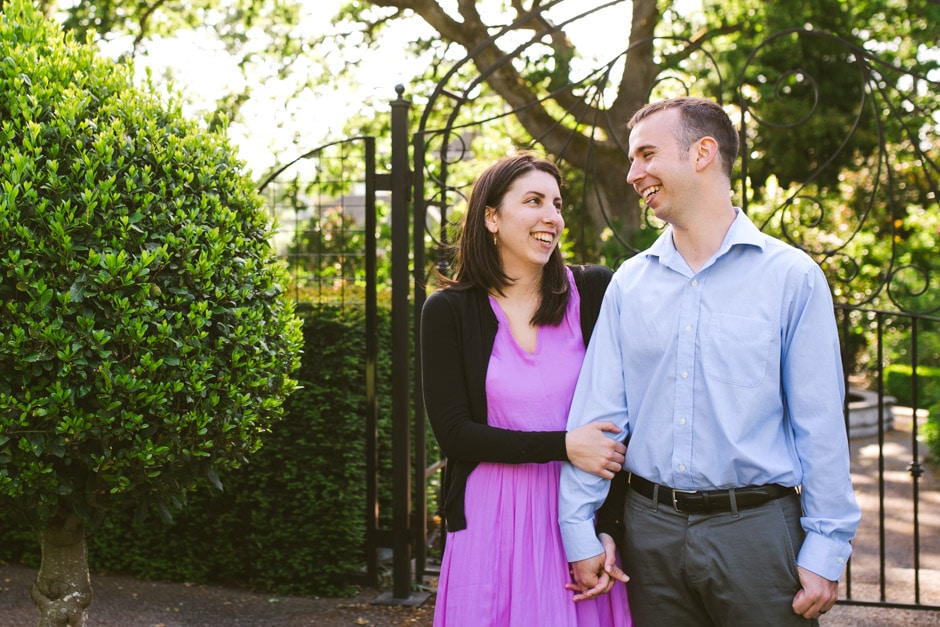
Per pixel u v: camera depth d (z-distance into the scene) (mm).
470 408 2076
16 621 3402
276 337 2801
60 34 2715
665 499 1920
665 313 1927
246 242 2729
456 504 2055
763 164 10383
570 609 1993
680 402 1888
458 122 9094
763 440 1851
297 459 3904
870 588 4082
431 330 2100
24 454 2254
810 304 1830
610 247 6113
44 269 2225
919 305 8945
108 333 2260
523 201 2043
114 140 2424
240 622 3570
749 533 1840
